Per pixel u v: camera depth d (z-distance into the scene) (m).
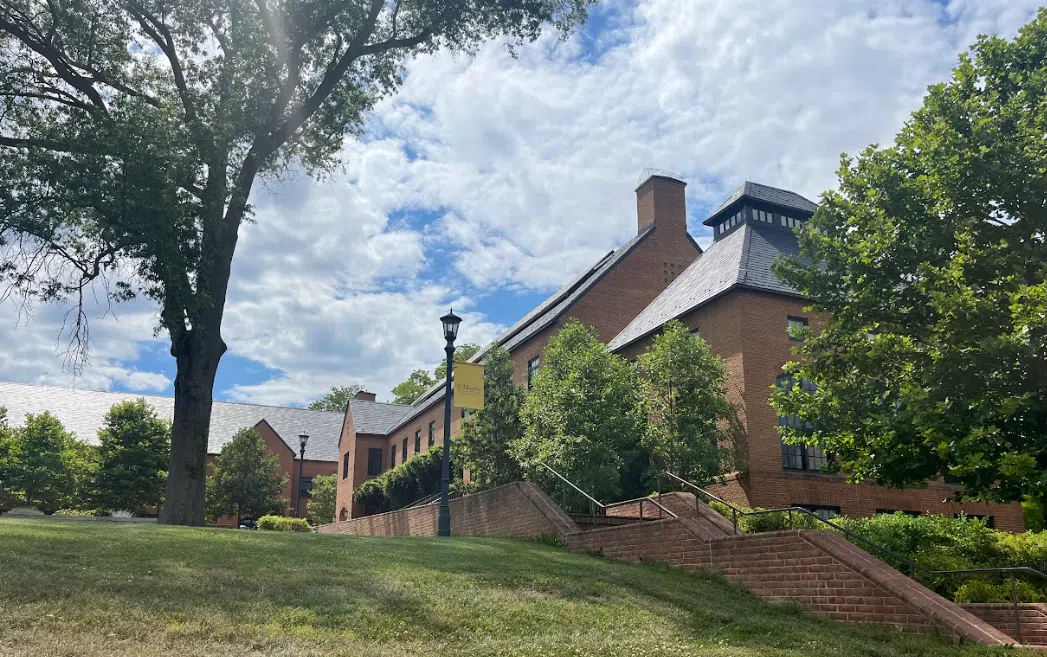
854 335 13.39
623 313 34.81
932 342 12.14
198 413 19.12
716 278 26.30
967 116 12.55
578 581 11.04
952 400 10.80
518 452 21.88
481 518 20.48
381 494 46.09
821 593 10.79
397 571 10.64
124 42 20.92
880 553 12.40
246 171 20.95
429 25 22.53
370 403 59.41
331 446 69.19
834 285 13.50
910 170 13.22
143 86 22.08
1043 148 11.39
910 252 12.48
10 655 5.62
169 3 20.06
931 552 12.75
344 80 23.56
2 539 10.73
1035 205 11.55
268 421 69.25
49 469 44.22
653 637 8.34
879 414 11.70
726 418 22.19
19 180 17.97
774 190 29.75
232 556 10.81
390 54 23.89
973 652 8.42
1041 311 9.83
